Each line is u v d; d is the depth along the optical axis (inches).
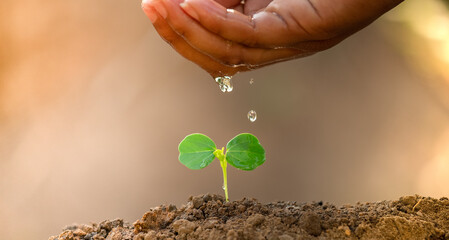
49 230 52.7
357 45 78.1
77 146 65.1
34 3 75.9
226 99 74.4
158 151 66.4
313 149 67.9
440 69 73.7
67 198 57.1
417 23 79.0
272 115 72.6
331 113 72.3
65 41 76.2
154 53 77.7
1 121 67.7
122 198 59.0
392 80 74.0
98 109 71.0
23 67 73.2
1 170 59.8
